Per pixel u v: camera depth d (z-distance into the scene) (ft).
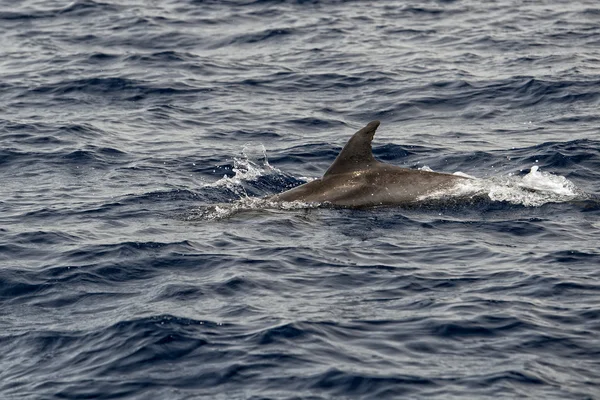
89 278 200.64
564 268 200.44
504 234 222.48
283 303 185.57
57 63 398.21
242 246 216.13
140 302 187.83
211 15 467.11
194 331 173.68
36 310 188.03
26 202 252.21
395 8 474.90
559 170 272.10
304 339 170.09
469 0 484.74
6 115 333.83
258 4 483.10
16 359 170.19
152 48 419.13
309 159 290.56
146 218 238.27
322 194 245.45
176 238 221.05
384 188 245.65
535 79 359.25
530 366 161.07
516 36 424.05
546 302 184.75
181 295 189.67
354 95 357.82
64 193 259.39
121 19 461.78
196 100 354.33
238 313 180.96
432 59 396.78
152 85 369.09
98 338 173.88
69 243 219.82
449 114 335.88
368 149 252.62
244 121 330.95
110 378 161.07
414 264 205.36
